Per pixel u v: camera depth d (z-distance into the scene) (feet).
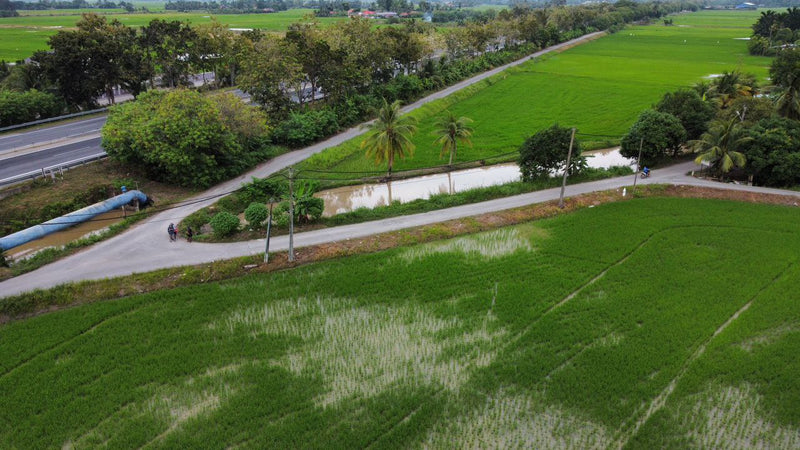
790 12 568.41
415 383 100.37
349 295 128.57
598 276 138.41
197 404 94.89
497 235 161.58
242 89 257.34
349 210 191.83
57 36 245.86
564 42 618.85
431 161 236.02
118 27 288.30
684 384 99.25
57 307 122.01
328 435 88.12
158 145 187.83
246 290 130.21
